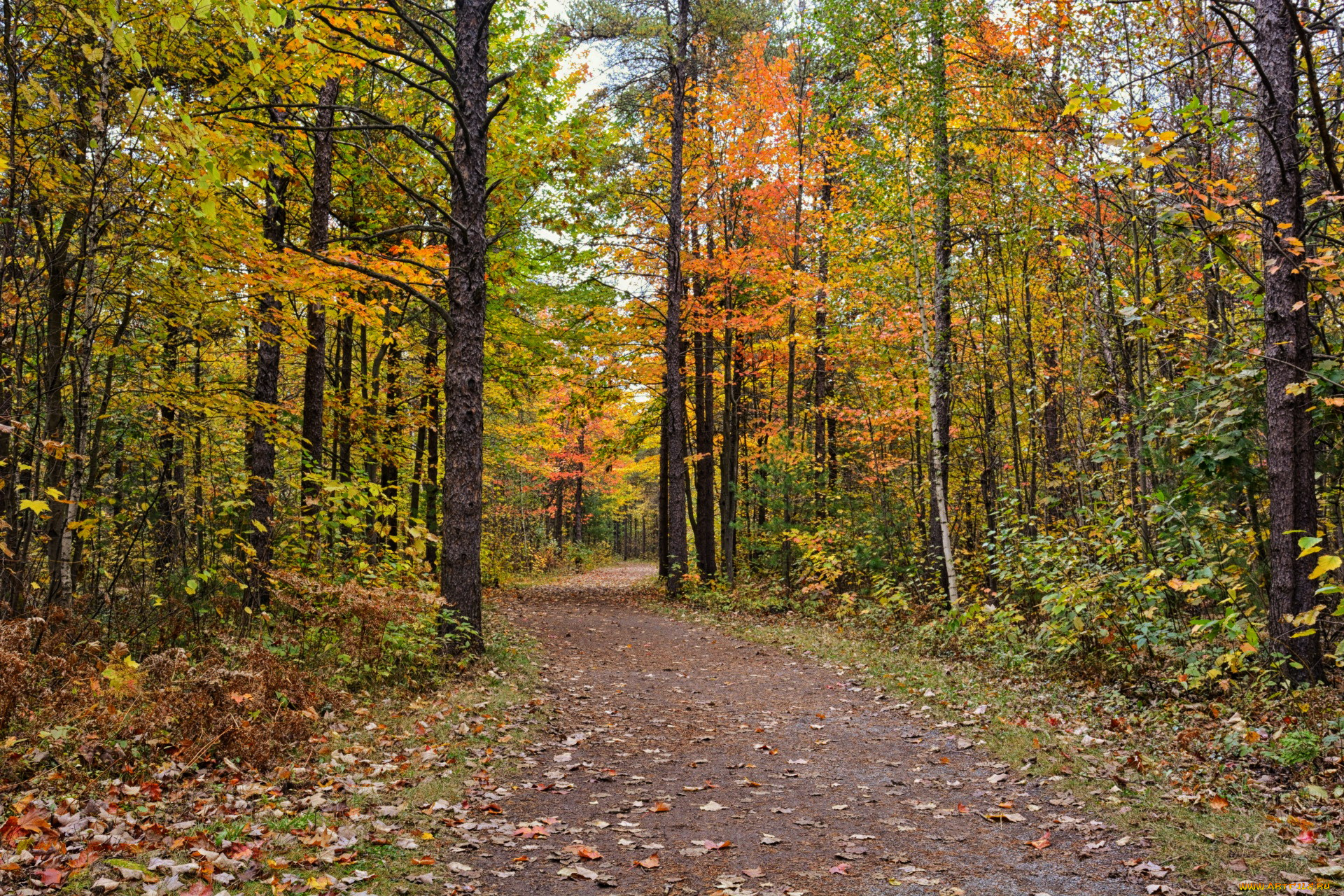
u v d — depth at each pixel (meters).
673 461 18.52
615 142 16.70
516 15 12.84
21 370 5.99
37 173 5.75
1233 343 7.67
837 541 15.59
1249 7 6.81
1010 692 7.72
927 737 6.58
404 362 16.28
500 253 13.62
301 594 7.70
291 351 14.76
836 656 10.57
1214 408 7.48
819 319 18.31
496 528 29.56
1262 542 7.33
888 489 17.14
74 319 6.57
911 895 3.59
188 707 5.24
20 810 3.64
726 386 19.44
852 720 7.32
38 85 4.96
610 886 3.71
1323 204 7.55
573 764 5.88
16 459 5.94
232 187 8.87
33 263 6.14
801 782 5.50
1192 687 6.74
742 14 16.86
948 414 13.20
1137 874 3.73
